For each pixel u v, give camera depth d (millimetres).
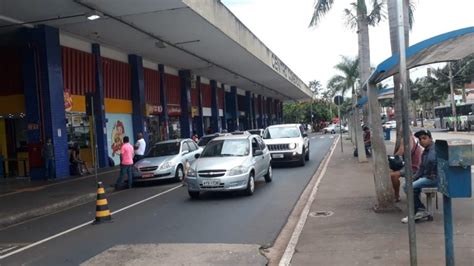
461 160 4898
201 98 39562
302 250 7137
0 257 8133
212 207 11742
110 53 25297
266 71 38750
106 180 18625
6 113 20547
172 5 17641
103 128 23672
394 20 12289
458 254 6332
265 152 15812
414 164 9812
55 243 8922
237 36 25703
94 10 17359
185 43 25109
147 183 18109
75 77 21938
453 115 50000
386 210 9438
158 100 31312
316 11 20203
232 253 7418
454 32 6949
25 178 20359
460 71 59250
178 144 18672
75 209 13383
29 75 19469
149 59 29625
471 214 8570
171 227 9625
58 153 19734
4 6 16328
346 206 10352
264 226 9320
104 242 8672
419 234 7434
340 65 45156
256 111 60781
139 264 7047
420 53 7660
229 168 12867
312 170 19281
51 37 19625
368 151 23578
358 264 6273
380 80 9461
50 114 19422
